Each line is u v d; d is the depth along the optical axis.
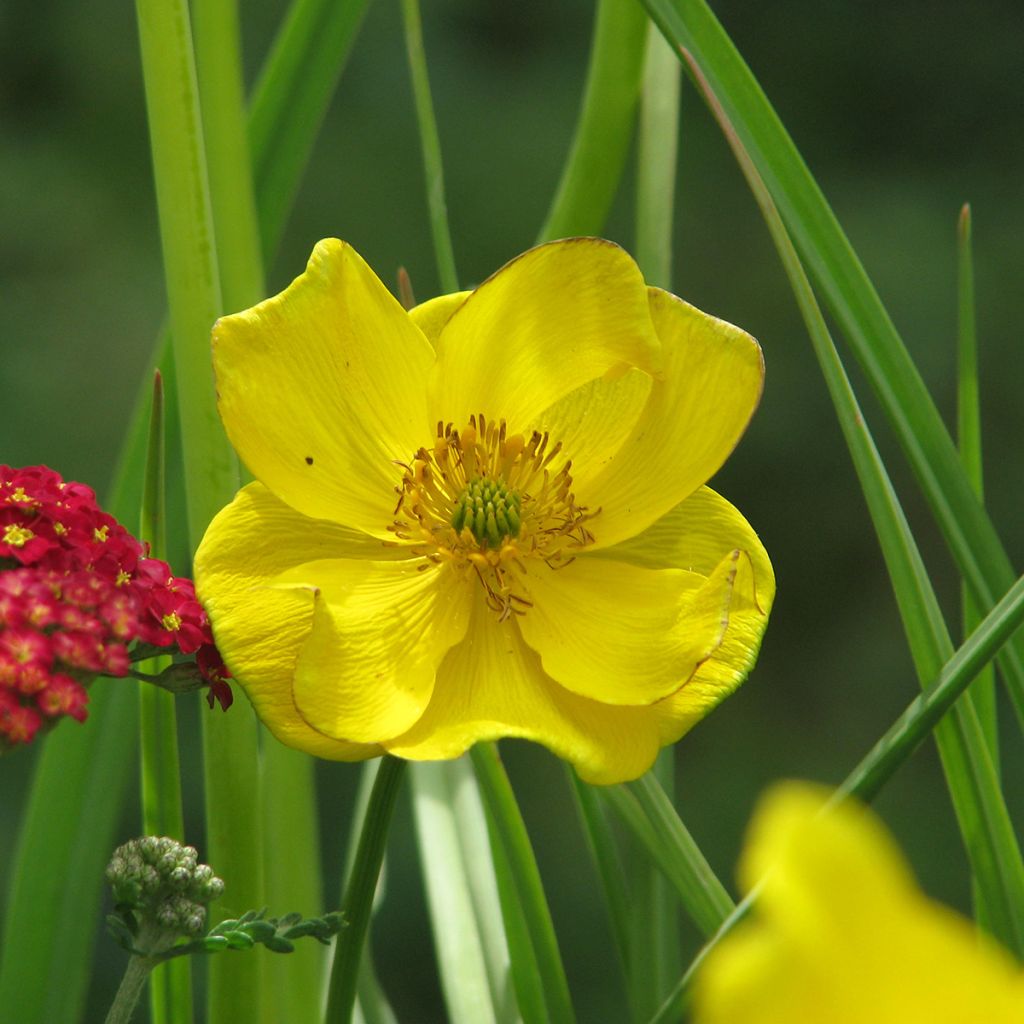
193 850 0.50
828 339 0.52
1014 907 0.52
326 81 0.59
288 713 0.50
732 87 0.54
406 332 0.51
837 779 1.69
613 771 0.50
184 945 0.50
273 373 0.50
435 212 0.56
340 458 0.51
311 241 1.69
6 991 0.56
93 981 1.27
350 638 0.50
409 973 1.39
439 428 0.51
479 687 0.51
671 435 0.51
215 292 0.54
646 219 0.58
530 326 0.51
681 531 0.51
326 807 1.42
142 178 1.73
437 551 0.51
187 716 1.35
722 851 1.60
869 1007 0.33
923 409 0.53
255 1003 0.55
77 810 0.57
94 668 0.49
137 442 0.57
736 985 0.33
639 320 0.51
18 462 1.54
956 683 0.50
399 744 0.50
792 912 0.32
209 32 0.56
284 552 0.51
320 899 0.57
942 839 1.43
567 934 1.42
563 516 0.52
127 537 0.51
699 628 0.50
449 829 0.57
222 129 0.56
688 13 0.54
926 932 0.33
